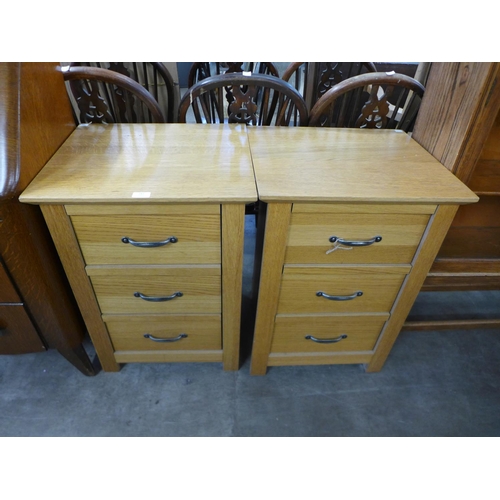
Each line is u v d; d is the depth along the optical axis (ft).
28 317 3.06
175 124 3.54
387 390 3.89
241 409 3.66
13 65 2.40
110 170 2.68
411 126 4.19
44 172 2.62
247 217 6.54
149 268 2.89
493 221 3.78
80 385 3.79
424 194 2.50
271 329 3.45
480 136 2.63
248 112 3.82
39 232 2.76
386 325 3.49
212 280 3.03
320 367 4.10
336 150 3.12
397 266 2.97
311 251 2.83
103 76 3.46
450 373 4.10
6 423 3.44
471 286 3.82
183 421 3.53
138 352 3.71
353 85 3.59
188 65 9.30
